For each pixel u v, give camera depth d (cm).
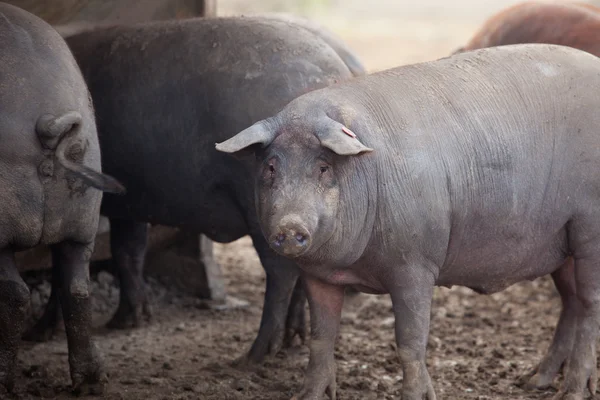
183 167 2283
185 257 2927
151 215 2425
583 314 1928
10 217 1789
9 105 1780
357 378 2138
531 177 1841
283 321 2248
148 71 2317
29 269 2597
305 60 2177
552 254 1948
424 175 1730
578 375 1920
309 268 1775
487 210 1816
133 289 2614
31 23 1920
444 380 2150
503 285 1948
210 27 2305
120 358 2309
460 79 1845
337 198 1644
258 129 1644
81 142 1842
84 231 1911
